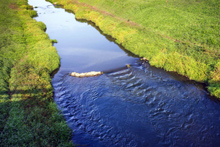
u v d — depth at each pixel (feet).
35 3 216.74
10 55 79.97
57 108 53.52
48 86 62.69
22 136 40.98
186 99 57.93
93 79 70.18
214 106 54.80
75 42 107.76
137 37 98.63
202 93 60.70
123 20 128.88
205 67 67.87
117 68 77.25
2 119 46.01
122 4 151.64
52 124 46.42
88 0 188.96
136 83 66.95
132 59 85.15
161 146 42.63
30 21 131.44
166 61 76.84
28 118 46.96
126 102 57.21
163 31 100.53
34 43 97.50
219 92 57.21
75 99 59.77
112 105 56.18
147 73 73.46
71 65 81.46
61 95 61.93
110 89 63.87
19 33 106.52
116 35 109.19
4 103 50.83
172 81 67.72
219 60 67.67
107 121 50.31
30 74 67.31
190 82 66.85
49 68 75.61
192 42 84.53
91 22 146.72
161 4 133.90
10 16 138.21
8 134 41.73
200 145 42.60
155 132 46.37
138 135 45.68
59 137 43.57
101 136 45.78
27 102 53.57
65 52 94.84
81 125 49.34
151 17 119.03
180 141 43.73
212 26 90.79
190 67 69.92
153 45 88.43
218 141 43.52
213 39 80.18
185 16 107.86
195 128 47.21
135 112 53.06
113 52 93.61
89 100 58.90
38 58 79.20
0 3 174.40
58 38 114.01
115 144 43.55
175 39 90.94
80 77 71.51
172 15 113.39
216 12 103.40
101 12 154.61
